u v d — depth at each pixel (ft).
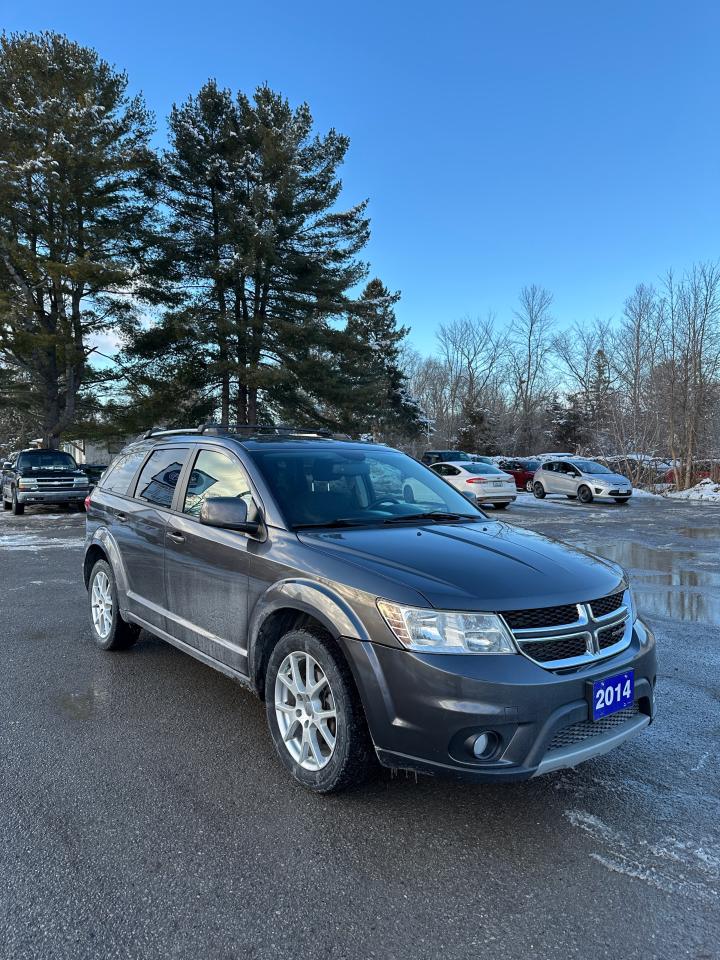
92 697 14.30
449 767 8.84
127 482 17.22
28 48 77.56
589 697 9.30
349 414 94.63
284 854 8.80
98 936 7.23
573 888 8.19
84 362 82.38
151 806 9.95
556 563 10.66
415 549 10.71
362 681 9.46
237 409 91.04
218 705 13.92
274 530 11.75
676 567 32.58
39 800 10.08
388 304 111.45
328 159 88.38
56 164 71.56
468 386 219.00
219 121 84.94
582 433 182.60
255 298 86.79
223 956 6.98
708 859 8.82
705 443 105.70
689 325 104.83
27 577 28.12
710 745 12.39
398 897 7.97
